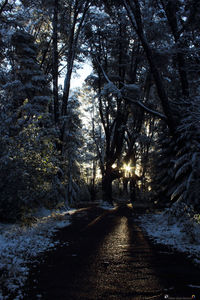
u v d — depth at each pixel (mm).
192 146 10992
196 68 11656
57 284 3766
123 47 22141
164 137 14461
